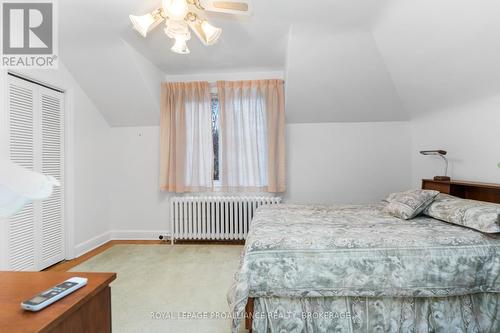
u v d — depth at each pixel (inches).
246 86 137.6
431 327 58.6
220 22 92.0
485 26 65.6
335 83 119.2
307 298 59.2
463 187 91.9
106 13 87.8
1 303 31.6
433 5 70.3
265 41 106.3
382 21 87.7
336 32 96.3
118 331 65.7
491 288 57.0
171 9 71.2
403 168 137.4
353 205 109.7
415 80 104.0
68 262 112.9
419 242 60.0
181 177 138.7
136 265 108.7
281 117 136.6
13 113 92.0
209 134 139.9
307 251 59.3
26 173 26.9
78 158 123.4
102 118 141.6
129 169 147.9
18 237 93.7
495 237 60.6
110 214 147.8
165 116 139.1
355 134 139.9
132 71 120.0
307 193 142.6
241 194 141.5
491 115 84.7
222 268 105.1
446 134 108.1
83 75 121.0
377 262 57.8
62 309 30.0
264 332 58.1
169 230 146.9
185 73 141.9
